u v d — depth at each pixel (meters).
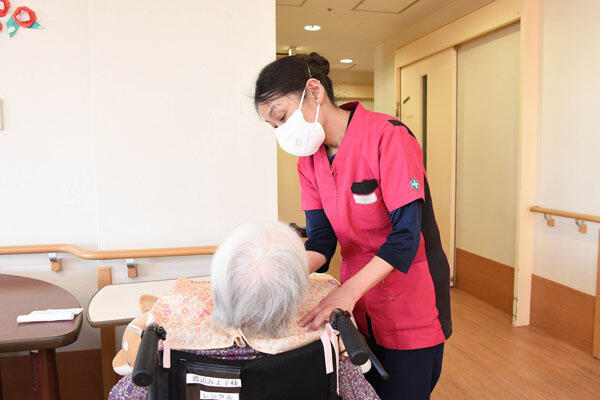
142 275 2.03
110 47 1.89
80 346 2.08
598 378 2.33
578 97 2.52
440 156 3.94
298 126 1.12
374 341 1.24
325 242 1.34
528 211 2.86
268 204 2.11
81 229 2.05
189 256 2.06
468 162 3.62
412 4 3.71
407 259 1.03
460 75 3.67
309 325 0.87
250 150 2.06
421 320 1.18
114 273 2.00
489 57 3.32
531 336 2.81
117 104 1.92
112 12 1.88
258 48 2.03
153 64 1.94
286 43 5.07
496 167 3.30
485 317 3.14
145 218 1.99
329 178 1.23
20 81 1.94
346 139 1.15
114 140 1.93
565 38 2.57
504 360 2.52
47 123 1.98
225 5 1.98
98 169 1.93
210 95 2.00
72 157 2.02
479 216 3.51
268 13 2.02
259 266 0.79
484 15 3.22
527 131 2.79
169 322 0.84
